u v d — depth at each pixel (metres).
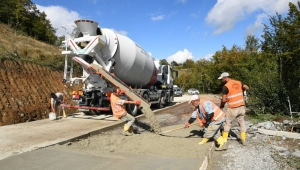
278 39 9.35
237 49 39.03
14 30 27.17
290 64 9.33
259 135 7.06
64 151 5.12
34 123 8.62
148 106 7.46
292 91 9.58
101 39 8.77
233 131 7.57
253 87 10.91
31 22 33.34
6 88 11.36
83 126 7.98
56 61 17.38
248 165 4.60
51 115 9.41
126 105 10.05
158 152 5.19
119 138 6.48
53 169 4.06
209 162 4.78
